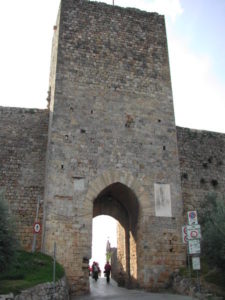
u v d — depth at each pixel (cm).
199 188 2603
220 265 1827
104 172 2188
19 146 2433
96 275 3067
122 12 2706
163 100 2509
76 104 2305
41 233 2186
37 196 2309
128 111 2395
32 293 1313
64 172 2114
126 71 2511
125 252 2488
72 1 2619
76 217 2034
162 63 2628
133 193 2208
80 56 2450
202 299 1620
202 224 2347
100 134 2273
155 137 2380
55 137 2178
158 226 2148
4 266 1421
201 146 2762
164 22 2789
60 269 1772
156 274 2041
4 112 2514
